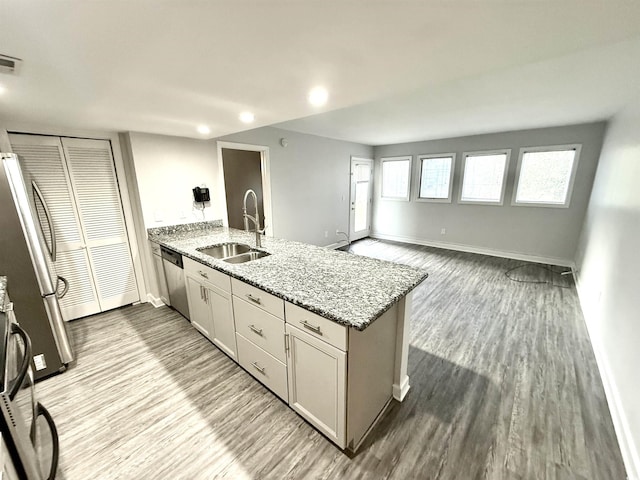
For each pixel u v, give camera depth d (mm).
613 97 2650
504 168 4918
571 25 927
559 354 2281
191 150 3209
